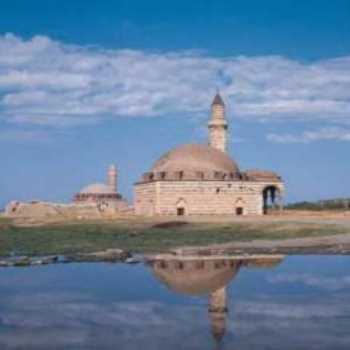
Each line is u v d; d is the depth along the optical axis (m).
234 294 37.53
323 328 27.75
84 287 40.53
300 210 148.62
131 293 38.28
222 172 128.88
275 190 137.00
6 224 108.31
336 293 37.72
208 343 25.09
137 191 137.38
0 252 65.25
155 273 47.41
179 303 34.53
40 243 75.25
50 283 42.72
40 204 148.25
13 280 44.28
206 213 126.81
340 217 112.88
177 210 126.00
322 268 50.25
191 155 130.75
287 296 36.59
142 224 102.00
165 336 26.39
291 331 27.12
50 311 32.50
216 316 30.72
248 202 129.50
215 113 147.38
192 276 45.59
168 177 126.44
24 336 26.67
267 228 89.75
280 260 56.16
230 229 91.12
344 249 64.75
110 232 90.69
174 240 78.19
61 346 24.88
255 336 26.22
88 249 67.81
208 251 64.56
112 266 52.44
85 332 27.33
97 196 189.50
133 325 28.70
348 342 25.16
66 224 106.12
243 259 57.12
